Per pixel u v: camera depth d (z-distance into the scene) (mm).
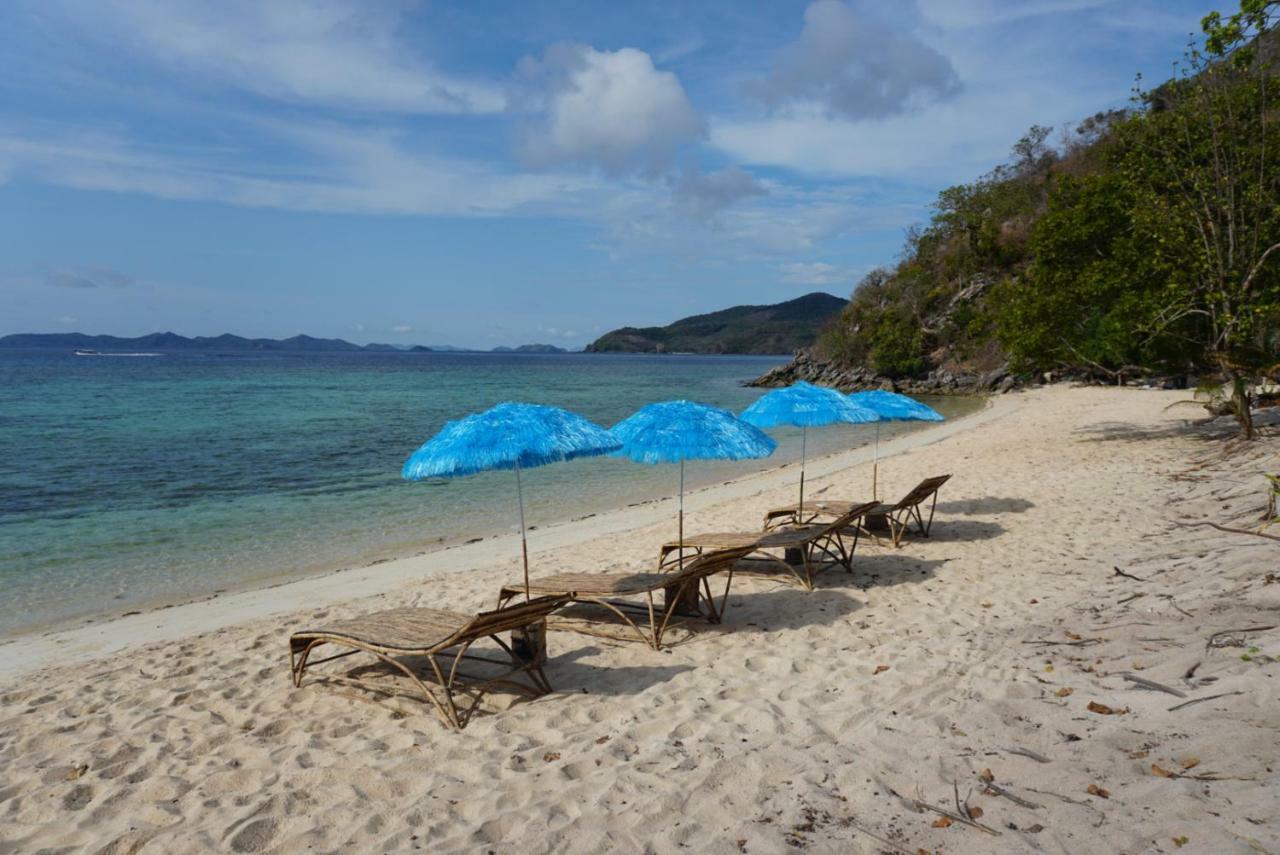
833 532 8453
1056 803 3213
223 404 43031
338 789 4125
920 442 22031
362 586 9547
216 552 12086
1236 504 8703
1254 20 11016
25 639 8078
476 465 5680
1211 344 14586
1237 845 2701
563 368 127625
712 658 5984
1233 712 3639
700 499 15156
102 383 62250
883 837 3156
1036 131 65875
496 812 3754
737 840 3256
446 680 5191
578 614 7250
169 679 6156
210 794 4184
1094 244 16859
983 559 8352
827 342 70188
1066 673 4746
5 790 4359
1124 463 13531
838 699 4875
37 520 14438
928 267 65375
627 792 3814
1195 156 14625
